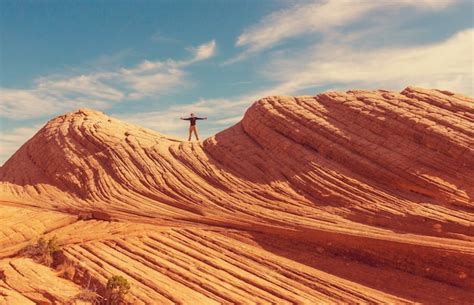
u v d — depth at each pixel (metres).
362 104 29.61
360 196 24.05
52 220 26.39
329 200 24.64
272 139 30.66
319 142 28.36
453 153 23.56
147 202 28.41
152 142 34.81
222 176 29.47
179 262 20.45
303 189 26.09
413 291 18.64
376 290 18.78
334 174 25.95
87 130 36.22
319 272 20.31
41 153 37.12
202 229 24.98
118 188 30.20
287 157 28.89
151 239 23.39
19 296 16.67
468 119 25.42
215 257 21.58
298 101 33.03
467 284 18.62
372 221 22.38
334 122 29.30
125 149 33.31
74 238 23.17
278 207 25.23
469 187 22.17
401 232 21.17
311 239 22.58
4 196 32.66
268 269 20.62
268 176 28.08
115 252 21.44
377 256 20.88
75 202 29.92
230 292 17.86
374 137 26.92
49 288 17.36
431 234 20.64
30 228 24.78
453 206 21.73
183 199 27.97
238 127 35.62
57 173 33.81
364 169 25.44
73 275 19.12
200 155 32.19
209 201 27.33
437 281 19.30
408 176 23.70
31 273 18.78
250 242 23.47
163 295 17.25
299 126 30.06
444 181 22.80
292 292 18.33
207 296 17.58
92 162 33.16
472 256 18.81
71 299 16.61
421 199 22.78
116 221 26.95
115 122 39.31
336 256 21.70
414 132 25.61
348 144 27.23
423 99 28.39
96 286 17.94
